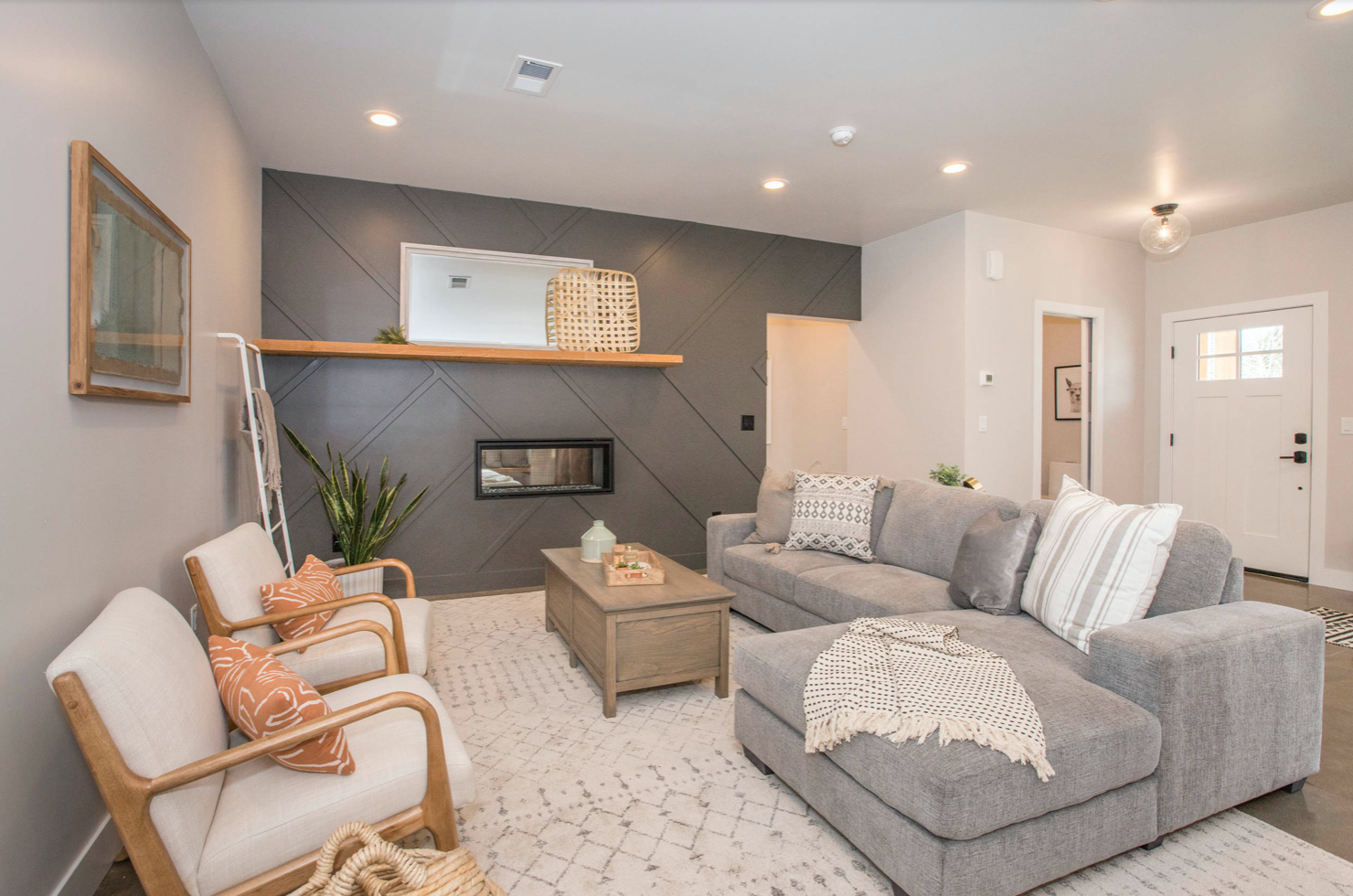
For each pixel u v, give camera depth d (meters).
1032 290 4.91
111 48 1.72
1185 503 5.32
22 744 1.28
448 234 4.21
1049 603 2.19
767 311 5.15
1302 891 1.59
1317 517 4.59
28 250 1.32
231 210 3.06
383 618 2.41
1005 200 4.39
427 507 4.20
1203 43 2.57
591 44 2.58
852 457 5.62
